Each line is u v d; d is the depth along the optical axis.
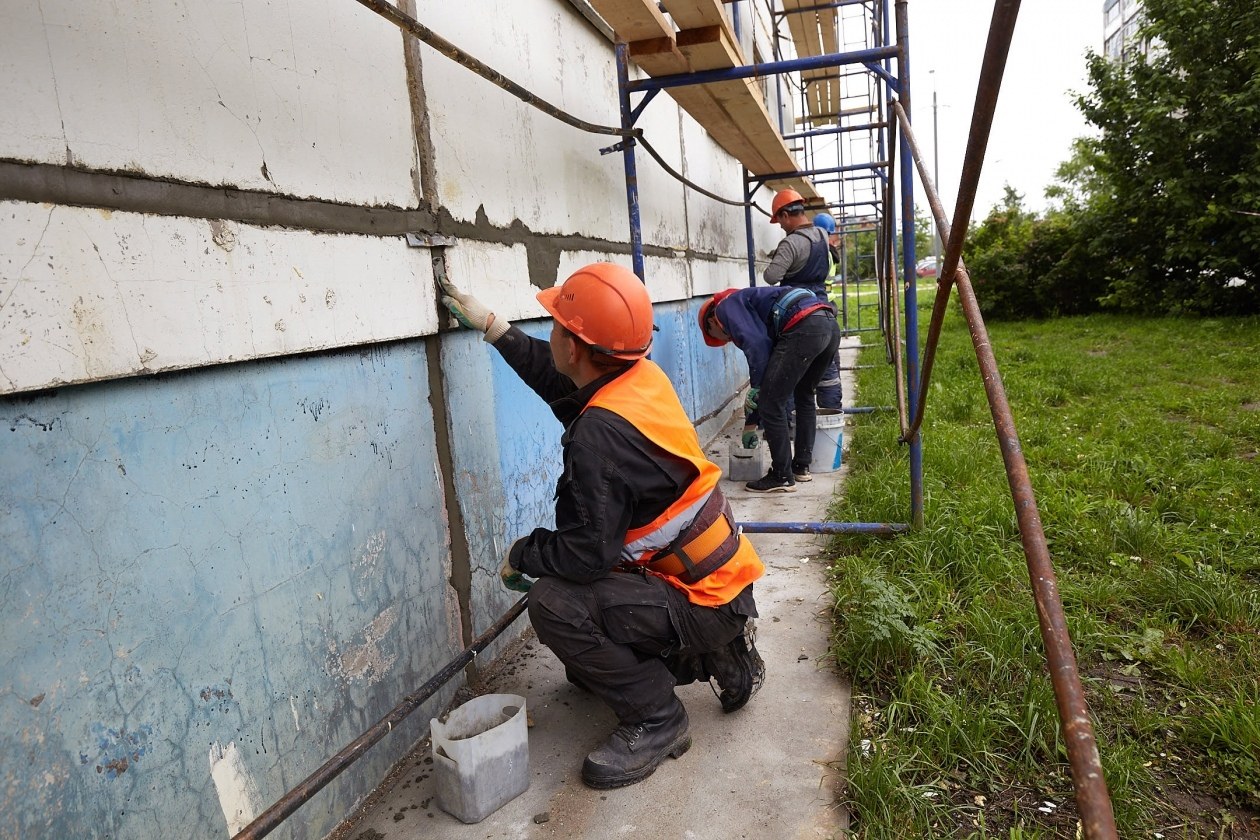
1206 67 11.52
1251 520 3.50
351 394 1.97
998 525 3.54
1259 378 7.25
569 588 2.01
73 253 1.24
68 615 1.27
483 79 2.64
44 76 1.21
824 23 8.40
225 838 1.57
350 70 1.95
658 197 5.11
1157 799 1.93
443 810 1.99
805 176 7.77
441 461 2.40
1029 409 6.45
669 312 5.32
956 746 2.12
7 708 1.17
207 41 1.51
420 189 2.25
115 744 1.35
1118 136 12.65
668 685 2.12
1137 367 8.31
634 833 1.88
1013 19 1.31
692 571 2.05
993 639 2.54
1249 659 2.46
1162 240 12.59
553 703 2.49
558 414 2.19
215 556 1.56
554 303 2.06
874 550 3.35
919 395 3.00
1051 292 14.54
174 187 1.44
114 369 1.31
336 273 1.88
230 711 1.59
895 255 4.59
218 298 1.53
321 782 1.68
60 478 1.26
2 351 1.14
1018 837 1.72
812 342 4.23
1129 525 3.36
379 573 2.08
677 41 3.29
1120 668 2.49
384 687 2.09
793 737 2.23
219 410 1.57
